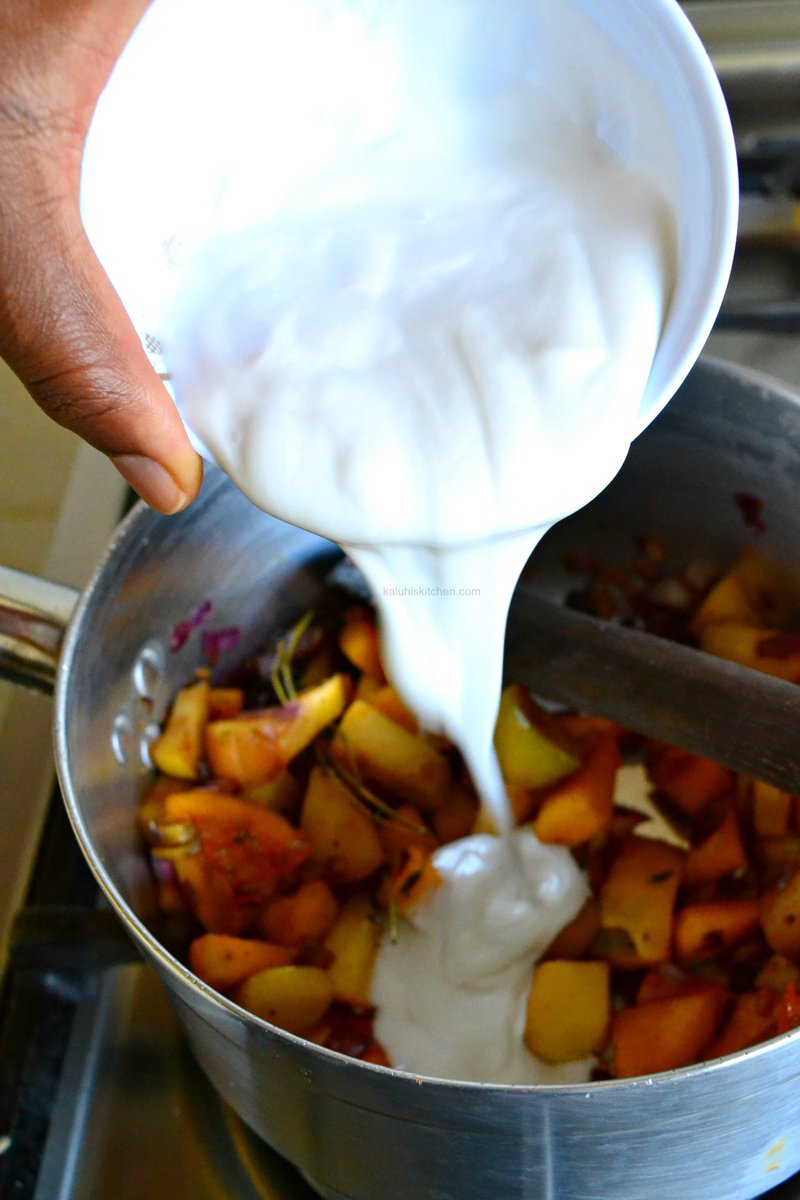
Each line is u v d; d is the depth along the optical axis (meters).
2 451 0.48
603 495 0.41
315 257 0.30
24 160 0.26
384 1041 0.36
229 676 0.42
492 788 0.39
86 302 0.27
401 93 0.29
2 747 0.40
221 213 0.30
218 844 0.38
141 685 0.38
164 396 0.29
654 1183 0.29
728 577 0.41
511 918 0.37
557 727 0.40
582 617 0.37
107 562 0.34
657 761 0.40
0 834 0.38
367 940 0.38
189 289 0.30
